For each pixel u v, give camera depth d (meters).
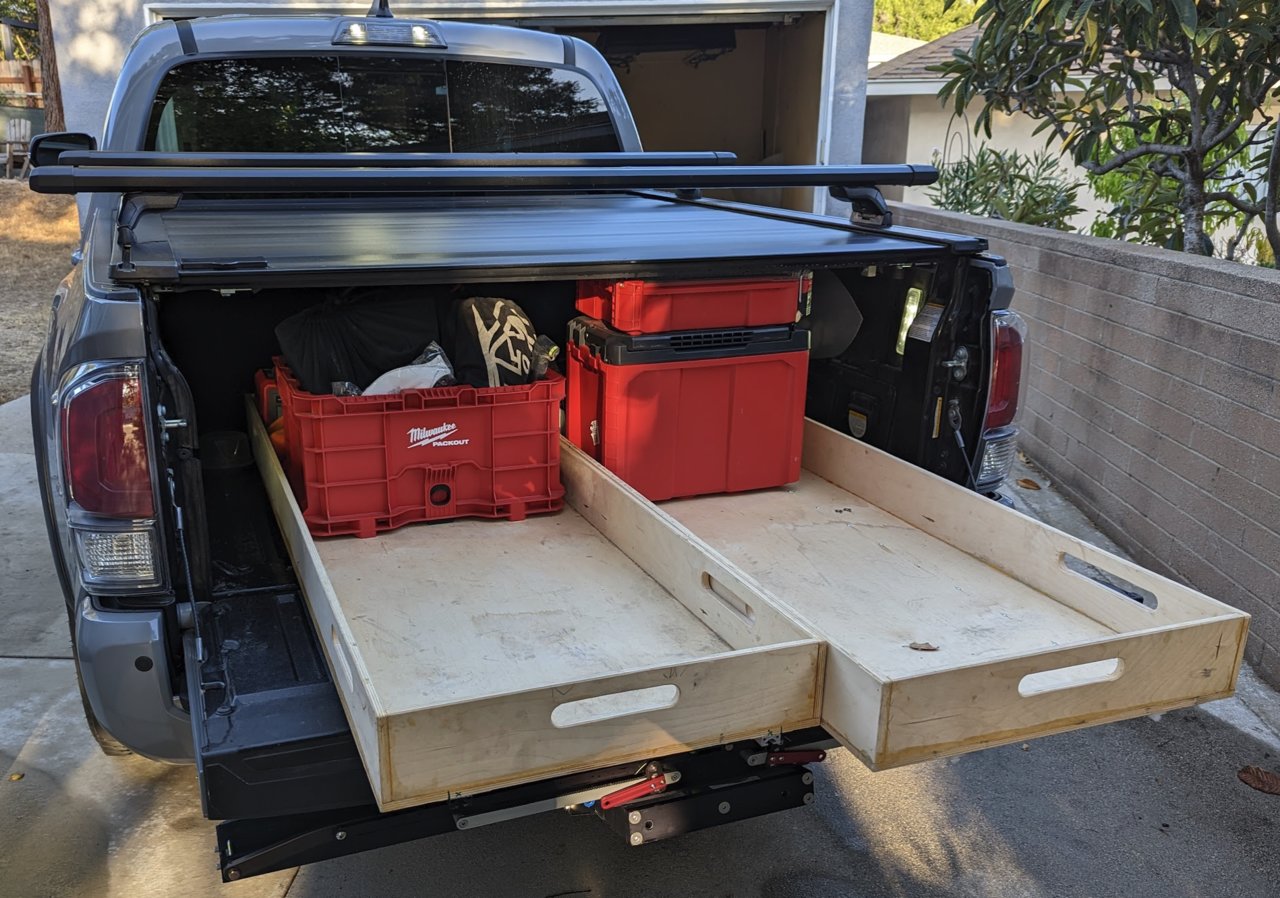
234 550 2.80
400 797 1.77
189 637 2.29
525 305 3.50
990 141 12.79
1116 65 6.09
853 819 3.15
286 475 3.09
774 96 8.50
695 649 2.38
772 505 3.27
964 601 2.65
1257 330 3.97
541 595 2.62
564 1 6.76
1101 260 5.30
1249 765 3.46
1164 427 4.65
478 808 2.14
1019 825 3.13
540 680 2.23
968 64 6.63
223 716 2.06
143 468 2.19
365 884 2.82
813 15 7.36
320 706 2.10
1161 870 2.95
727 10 7.04
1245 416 4.05
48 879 2.80
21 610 4.33
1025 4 5.72
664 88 9.33
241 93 3.75
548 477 3.10
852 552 2.93
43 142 3.10
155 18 6.71
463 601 2.57
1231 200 6.08
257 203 3.70
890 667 2.30
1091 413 5.41
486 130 4.07
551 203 4.13
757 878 2.88
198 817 3.08
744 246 2.93
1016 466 6.23
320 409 2.77
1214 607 2.25
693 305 3.03
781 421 3.28
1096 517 5.34
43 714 3.59
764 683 2.03
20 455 6.23
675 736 1.99
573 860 2.94
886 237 3.19
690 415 3.13
